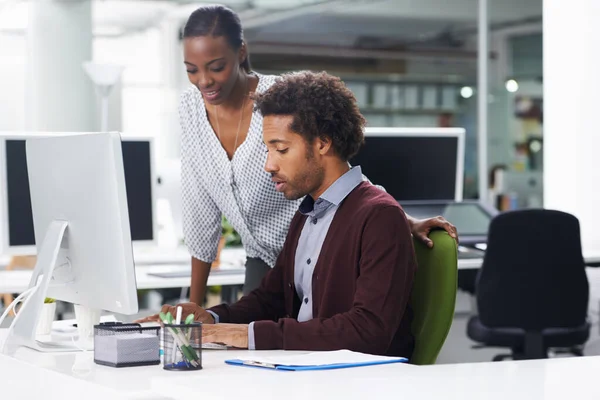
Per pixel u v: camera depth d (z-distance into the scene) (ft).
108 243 6.77
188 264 14.65
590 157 19.11
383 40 37.01
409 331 7.43
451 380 5.14
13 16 35.27
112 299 6.86
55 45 26.81
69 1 26.84
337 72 37.81
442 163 14.96
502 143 32.96
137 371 5.88
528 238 14.11
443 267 7.54
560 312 14.20
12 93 36.65
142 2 36.04
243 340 6.70
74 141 7.07
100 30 39.99
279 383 5.08
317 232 7.55
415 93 36.58
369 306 6.77
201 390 4.87
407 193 14.83
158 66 40.27
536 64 33.12
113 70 19.74
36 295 7.10
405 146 14.73
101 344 6.22
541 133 33.09
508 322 14.25
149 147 12.69
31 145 7.72
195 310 7.49
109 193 6.68
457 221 15.29
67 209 7.23
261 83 9.39
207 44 9.04
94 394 5.40
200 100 9.48
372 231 6.98
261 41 38.55
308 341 6.67
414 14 35.50
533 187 32.24
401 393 4.75
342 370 5.54
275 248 9.64
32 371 6.23
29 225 11.81
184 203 9.89
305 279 7.64
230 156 9.50
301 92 7.11
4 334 7.93
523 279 14.19
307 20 37.32
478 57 34.94
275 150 7.21
